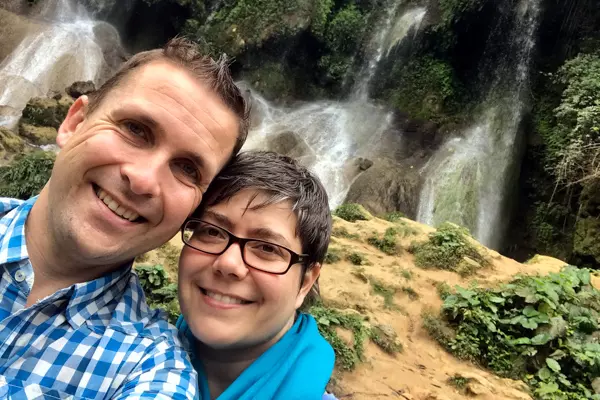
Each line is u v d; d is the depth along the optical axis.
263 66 5.66
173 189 0.45
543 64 4.78
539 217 4.30
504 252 4.38
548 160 4.18
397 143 4.87
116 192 0.43
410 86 5.36
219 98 0.47
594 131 3.62
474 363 1.57
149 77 0.45
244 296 0.49
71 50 5.40
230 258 0.48
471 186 4.30
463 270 2.04
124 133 0.44
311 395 0.47
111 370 0.45
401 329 1.65
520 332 1.66
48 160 2.57
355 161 4.51
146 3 5.95
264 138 4.72
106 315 0.49
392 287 1.85
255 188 0.51
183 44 0.47
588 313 1.73
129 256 0.47
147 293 1.38
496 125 4.72
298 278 0.52
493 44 5.07
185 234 0.55
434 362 1.51
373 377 1.31
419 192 4.19
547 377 1.50
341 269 1.96
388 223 2.49
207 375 0.54
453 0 5.02
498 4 4.80
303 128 5.08
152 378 0.44
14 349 0.44
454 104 5.14
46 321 0.45
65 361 0.44
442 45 5.22
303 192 0.52
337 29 5.73
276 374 0.49
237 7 5.66
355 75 5.75
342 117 5.32
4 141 3.41
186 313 0.51
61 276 0.48
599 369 1.51
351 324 1.46
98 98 0.46
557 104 4.48
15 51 5.27
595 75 3.82
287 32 5.50
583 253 3.67
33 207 0.50
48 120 3.97
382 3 5.88
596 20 4.46
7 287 0.46
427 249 2.16
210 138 0.46
